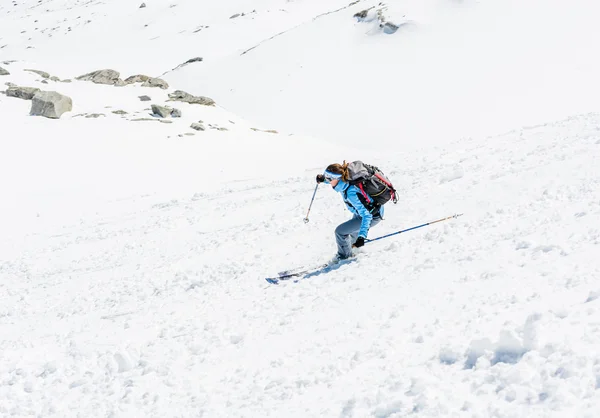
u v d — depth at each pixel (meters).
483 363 3.89
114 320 8.72
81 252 17.14
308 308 6.70
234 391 4.97
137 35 198.62
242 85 117.00
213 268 10.74
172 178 35.12
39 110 45.59
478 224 8.10
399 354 4.62
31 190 32.25
